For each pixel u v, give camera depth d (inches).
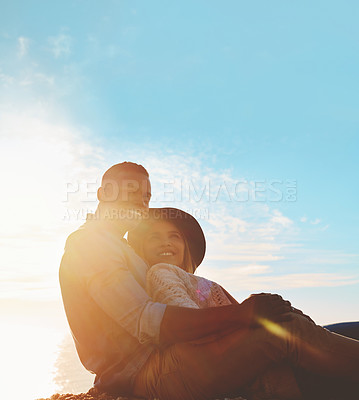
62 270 112.8
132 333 97.8
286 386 96.9
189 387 98.2
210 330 93.8
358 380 94.5
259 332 94.0
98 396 112.5
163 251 139.4
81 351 112.5
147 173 127.6
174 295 105.7
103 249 105.6
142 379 104.0
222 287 133.8
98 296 101.3
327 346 94.6
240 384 97.1
